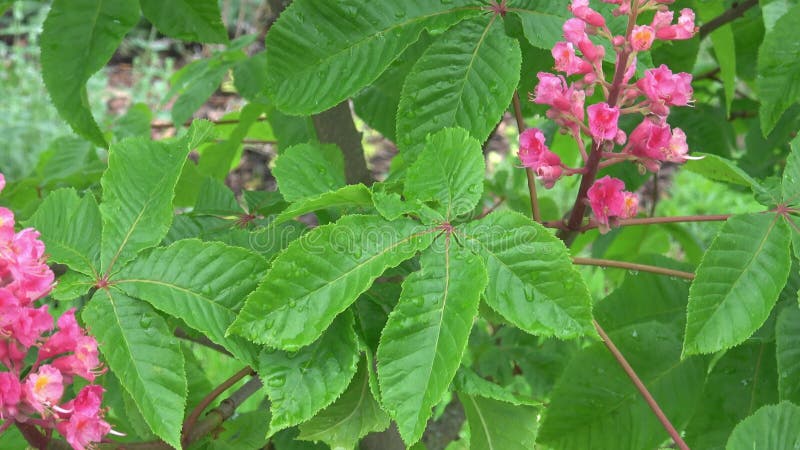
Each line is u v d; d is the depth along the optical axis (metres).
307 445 0.65
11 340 0.43
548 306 0.45
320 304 0.46
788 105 0.65
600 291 1.68
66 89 0.66
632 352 0.66
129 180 0.52
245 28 2.91
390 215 0.48
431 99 0.54
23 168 2.25
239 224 0.65
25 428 0.45
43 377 0.42
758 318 0.51
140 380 0.47
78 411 0.43
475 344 1.07
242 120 0.94
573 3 0.51
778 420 0.54
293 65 0.56
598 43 0.57
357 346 0.48
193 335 0.61
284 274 0.46
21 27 2.60
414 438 0.43
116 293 0.49
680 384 0.66
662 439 0.66
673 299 0.69
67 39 0.65
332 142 0.79
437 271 0.46
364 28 0.56
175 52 2.96
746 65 0.97
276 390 0.47
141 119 1.05
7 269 0.42
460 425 1.02
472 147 0.49
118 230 0.50
